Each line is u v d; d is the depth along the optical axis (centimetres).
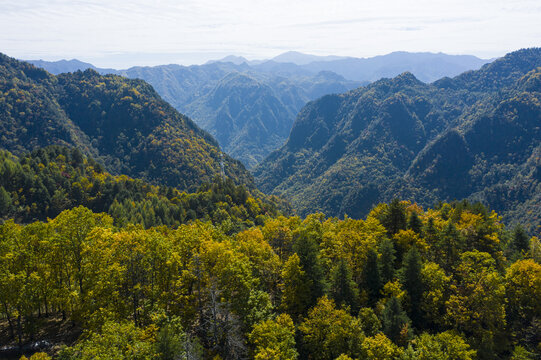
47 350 4038
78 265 4438
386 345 3725
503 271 5741
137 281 4538
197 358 3453
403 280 5153
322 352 4116
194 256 4284
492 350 4269
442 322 4731
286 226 7331
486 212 7844
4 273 3925
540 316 4612
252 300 4322
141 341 3344
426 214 8775
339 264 4956
